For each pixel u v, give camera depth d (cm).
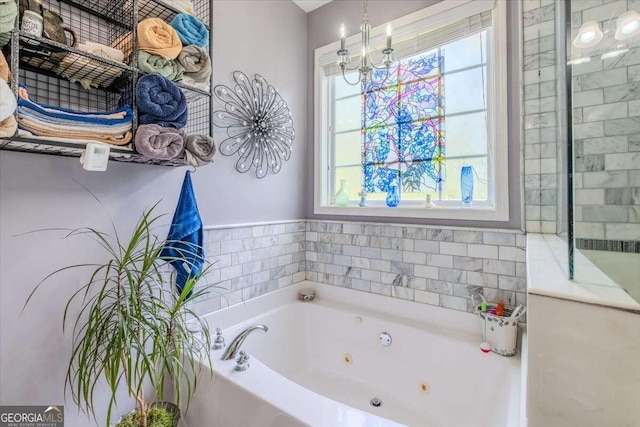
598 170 95
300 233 227
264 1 200
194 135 129
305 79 230
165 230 149
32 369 111
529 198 154
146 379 143
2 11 83
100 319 105
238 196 184
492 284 163
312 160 231
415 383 171
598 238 88
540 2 152
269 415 108
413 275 187
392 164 207
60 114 97
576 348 62
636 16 106
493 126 166
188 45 128
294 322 208
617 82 105
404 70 201
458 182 183
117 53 110
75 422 120
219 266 173
